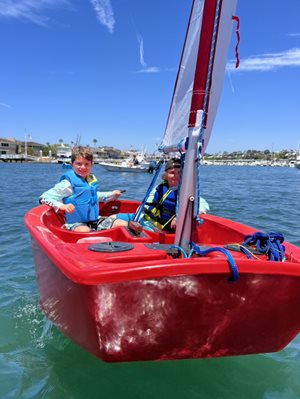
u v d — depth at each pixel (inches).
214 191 633.0
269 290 88.5
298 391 96.5
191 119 96.1
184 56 113.3
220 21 98.7
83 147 160.4
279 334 97.4
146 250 94.2
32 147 4065.0
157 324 86.6
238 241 133.0
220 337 92.7
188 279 82.3
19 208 385.4
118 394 93.0
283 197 534.9
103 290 80.3
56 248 97.5
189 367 103.2
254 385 97.9
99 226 154.8
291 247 114.3
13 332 121.7
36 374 100.6
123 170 1494.8
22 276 173.3
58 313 105.7
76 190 155.9
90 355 107.3
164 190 148.9
